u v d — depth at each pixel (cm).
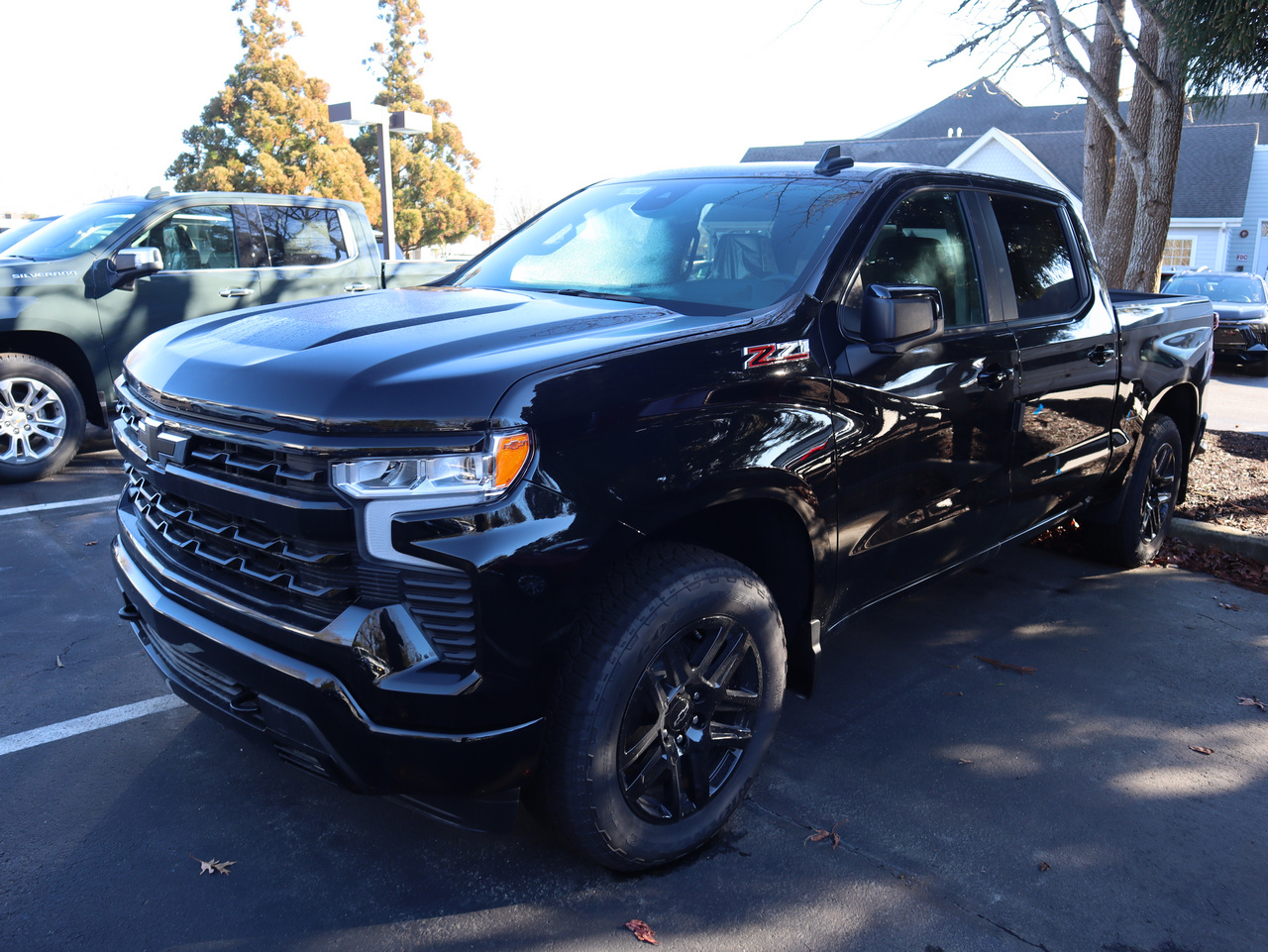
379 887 234
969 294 330
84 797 267
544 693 206
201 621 222
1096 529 487
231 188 2931
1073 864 254
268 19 2973
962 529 331
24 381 620
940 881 244
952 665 380
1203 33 574
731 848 254
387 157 1578
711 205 320
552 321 246
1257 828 275
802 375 252
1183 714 345
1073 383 379
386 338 227
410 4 3506
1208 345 512
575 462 201
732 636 243
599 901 231
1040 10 771
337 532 194
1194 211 3122
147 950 210
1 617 392
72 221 706
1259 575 507
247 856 244
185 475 222
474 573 191
